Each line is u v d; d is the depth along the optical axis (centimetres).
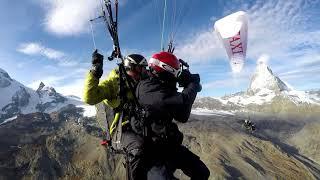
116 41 156
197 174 153
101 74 152
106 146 164
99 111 165
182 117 149
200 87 158
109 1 153
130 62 157
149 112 148
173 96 147
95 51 153
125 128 152
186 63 161
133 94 152
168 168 146
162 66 152
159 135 146
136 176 144
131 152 145
